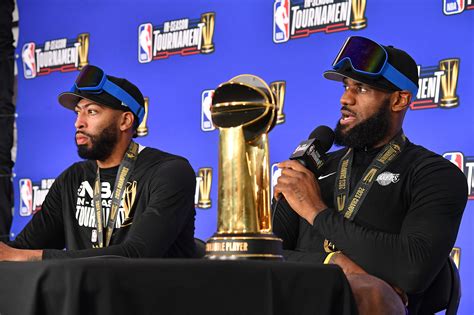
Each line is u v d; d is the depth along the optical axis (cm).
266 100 200
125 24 517
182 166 335
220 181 201
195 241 355
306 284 174
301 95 445
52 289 158
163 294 165
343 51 288
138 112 348
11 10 559
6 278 165
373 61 281
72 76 539
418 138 402
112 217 334
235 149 199
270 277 172
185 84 490
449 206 268
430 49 403
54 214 355
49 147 543
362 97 287
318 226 267
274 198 303
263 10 462
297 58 448
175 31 496
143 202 332
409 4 410
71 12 541
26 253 293
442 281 272
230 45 473
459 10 396
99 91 336
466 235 388
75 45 538
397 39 413
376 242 258
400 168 279
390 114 287
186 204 330
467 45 393
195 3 489
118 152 342
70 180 350
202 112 483
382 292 208
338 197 287
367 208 278
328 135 285
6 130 551
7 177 550
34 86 552
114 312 159
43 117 547
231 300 170
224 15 476
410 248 256
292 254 277
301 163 278
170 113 495
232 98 203
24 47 556
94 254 296
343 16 432
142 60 509
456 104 394
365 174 283
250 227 196
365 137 284
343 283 176
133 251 304
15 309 162
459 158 392
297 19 448
